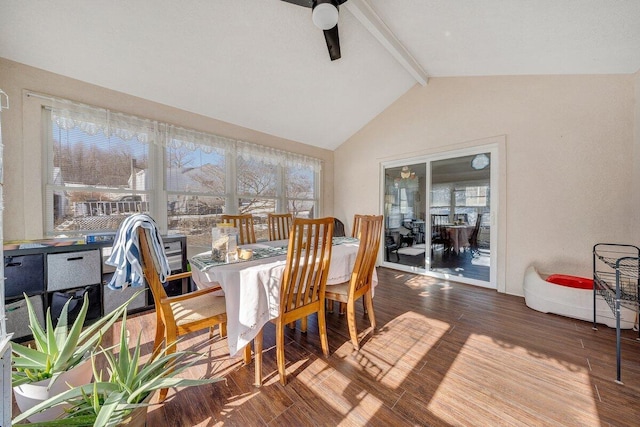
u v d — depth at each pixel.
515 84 2.89
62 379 1.14
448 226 3.54
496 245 3.08
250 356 1.71
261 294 1.51
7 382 0.77
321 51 2.72
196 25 2.15
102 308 2.26
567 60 2.32
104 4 1.86
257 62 2.67
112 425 0.87
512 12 1.85
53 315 2.04
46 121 2.28
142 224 1.33
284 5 2.15
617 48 1.98
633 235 2.31
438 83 3.51
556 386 1.46
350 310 1.86
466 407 1.32
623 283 1.96
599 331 2.07
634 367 1.60
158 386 0.99
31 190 2.19
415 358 1.74
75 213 2.44
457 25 2.21
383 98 3.88
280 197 4.23
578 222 2.56
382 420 1.24
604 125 2.43
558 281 2.54
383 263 4.32
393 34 2.56
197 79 2.70
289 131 4.07
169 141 2.93
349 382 1.51
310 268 1.65
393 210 4.18
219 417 1.27
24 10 1.81
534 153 2.79
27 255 1.92
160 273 1.43
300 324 2.25
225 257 1.75
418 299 2.83
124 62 2.34
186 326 1.47
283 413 1.29
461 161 3.39
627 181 2.34
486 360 1.70
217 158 3.45
